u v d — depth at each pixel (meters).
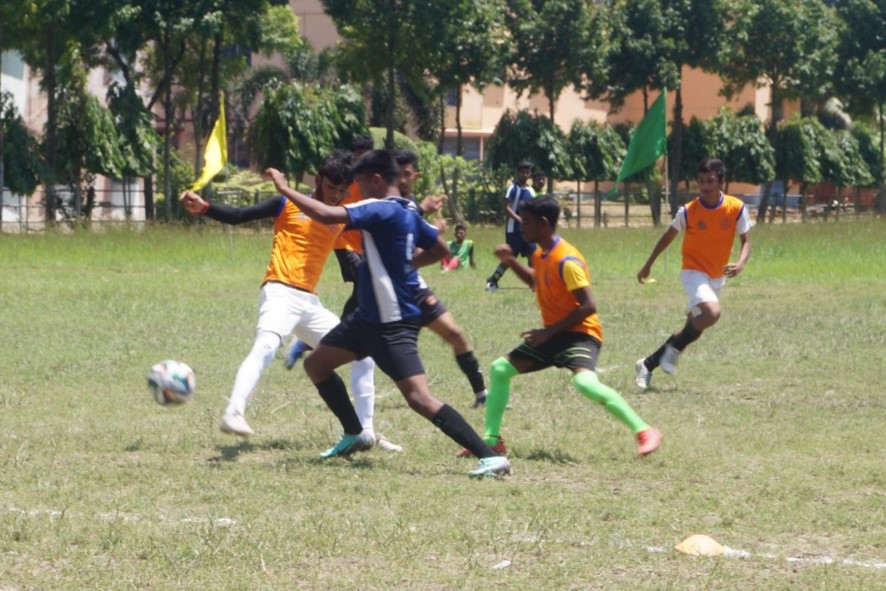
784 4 100.06
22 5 67.31
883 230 62.00
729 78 104.12
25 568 10.30
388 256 13.80
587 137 94.31
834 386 21.27
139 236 55.22
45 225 64.94
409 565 10.50
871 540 11.52
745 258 21.25
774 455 15.54
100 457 15.08
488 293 38.38
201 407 18.75
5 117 71.19
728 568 10.48
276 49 80.25
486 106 127.69
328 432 16.77
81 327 28.14
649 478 14.19
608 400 14.85
